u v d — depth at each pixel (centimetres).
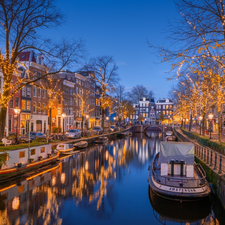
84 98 5756
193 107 3634
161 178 1330
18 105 3394
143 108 10875
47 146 2075
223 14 919
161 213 1145
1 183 1434
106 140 4259
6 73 1773
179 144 1334
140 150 3612
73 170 2002
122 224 1032
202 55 1062
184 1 890
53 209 1156
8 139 2453
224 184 1054
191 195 1118
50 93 3189
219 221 1082
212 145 2108
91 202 1270
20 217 1048
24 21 1706
